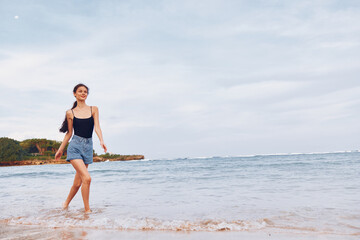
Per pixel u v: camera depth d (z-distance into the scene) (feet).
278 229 8.22
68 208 12.75
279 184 20.90
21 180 35.81
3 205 14.17
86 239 7.38
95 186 24.25
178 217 10.12
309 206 11.62
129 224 9.05
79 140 12.55
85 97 13.07
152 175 38.37
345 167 40.01
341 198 13.50
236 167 52.80
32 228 8.98
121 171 55.21
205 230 8.27
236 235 7.64
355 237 7.22
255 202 13.12
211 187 20.43
